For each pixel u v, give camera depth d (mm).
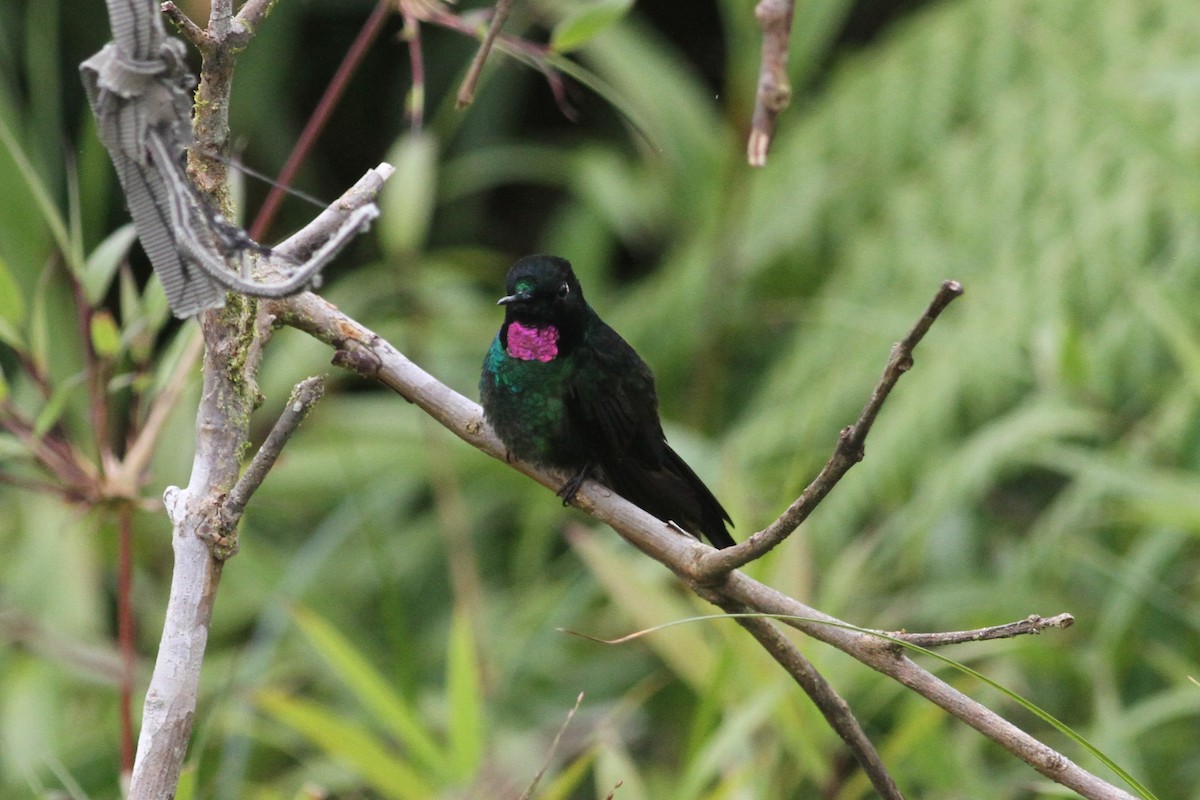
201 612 3975
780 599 4488
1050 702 9109
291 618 8438
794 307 12273
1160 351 9977
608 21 5594
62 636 9414
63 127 13266
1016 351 10359
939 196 11656
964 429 10500
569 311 6223
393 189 8867
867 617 9414
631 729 9867
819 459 10602
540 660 9969
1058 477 11641
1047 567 9320
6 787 8719
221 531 3965
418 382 4965
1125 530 9594
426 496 12969
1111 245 10508
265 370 11570
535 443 6344
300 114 14891
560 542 12602
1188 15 11391
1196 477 8672
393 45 14602
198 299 3193
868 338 11016
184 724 3949
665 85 11578
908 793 7309
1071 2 12039
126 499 5992
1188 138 10625
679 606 7789
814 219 12258
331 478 11070
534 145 15375
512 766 8734
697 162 11477
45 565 9961
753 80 10469
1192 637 8984
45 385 6074
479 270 14023
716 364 11391
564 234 13023
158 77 3154
